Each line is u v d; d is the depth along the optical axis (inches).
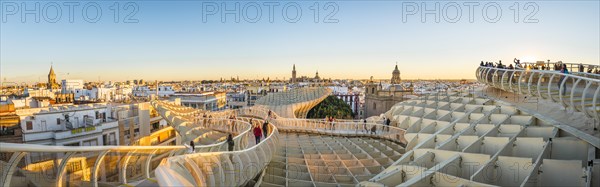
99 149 314.5
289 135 1411.2
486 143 615.8
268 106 2222.0
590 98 545.0
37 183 292.7
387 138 1239.5
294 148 1079.6
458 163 533.6
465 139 650.2
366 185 506.6
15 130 1429.6
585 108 502.0
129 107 2086.6
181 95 3939.5
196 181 406.3
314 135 1408.7
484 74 1178.6
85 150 293.0
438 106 1186.0
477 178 462.6
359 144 1157.1
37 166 311.1
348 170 820.6
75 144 1546.5
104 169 377.1
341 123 1424.7
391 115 1509.6
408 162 618.2
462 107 1037.2
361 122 1412.4
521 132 639.1
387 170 578.2
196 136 1072.8
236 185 532.4
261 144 706.8
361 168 832.9
